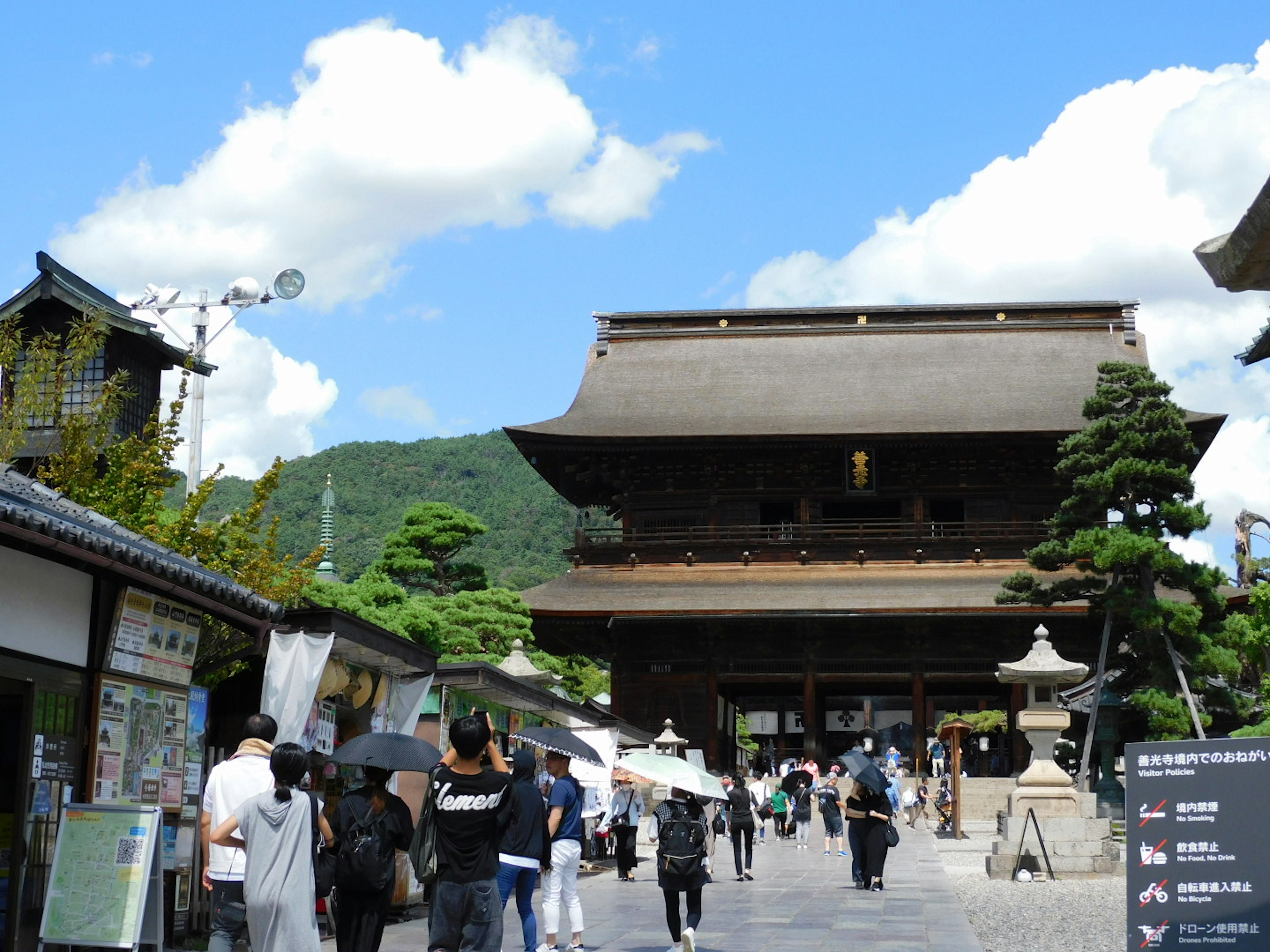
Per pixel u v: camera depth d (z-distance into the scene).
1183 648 51.69
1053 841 31.45
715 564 80.56
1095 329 93.06
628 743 50.97
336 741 22.36
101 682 15.95
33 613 14.88
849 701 91.69
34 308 39.31
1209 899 13.92
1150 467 51.25
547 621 76.12
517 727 32.06
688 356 93.31
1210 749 14.15
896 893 28.14
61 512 15.01
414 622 65.75
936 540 79.12
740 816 31.31
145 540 16.31
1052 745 33.28
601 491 89.06
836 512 83.44
